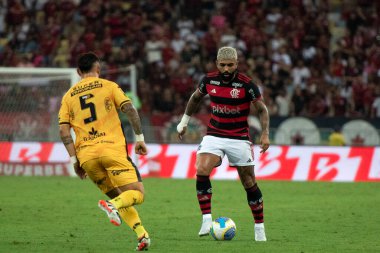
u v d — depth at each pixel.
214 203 38.28
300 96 67.50
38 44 74.69
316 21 76.75
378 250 23.78
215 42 73.12
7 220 31.45
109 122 22.58
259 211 25.50
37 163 55.47
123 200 21.50
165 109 67.88
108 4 77.69
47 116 57.38
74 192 43.16
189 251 23.12
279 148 53.19
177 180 51.50
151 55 73.44
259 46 73.31
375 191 44.94
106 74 70.31
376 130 61.44
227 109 24.81
